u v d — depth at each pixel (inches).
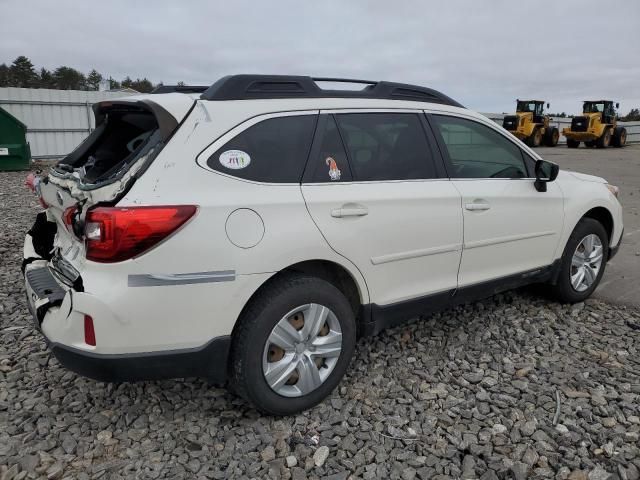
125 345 97.9
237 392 113.7
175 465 102.9
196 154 103.9
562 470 102.2
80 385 130.3
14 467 100.5
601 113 1165.7
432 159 139.4
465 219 141.2
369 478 100.5
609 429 114.9
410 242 130.3
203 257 100.5
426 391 129.7
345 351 122.5
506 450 107.8
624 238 293.3
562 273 177.3
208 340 104.0
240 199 105.5
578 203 174.9
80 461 103.7
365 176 125.7
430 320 171.3
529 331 164.4
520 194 156.2
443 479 100.2
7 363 139.6
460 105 152.9
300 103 119.9
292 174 114.7
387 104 134.4
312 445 109.3
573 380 134.6
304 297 113.0
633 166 751.7
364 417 119.3
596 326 169.3
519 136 1130.0
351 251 119.4
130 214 95.0
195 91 139.1
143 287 96.8
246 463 103.8
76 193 110.1
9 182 477.1
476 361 145.0
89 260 98.1
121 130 133.3
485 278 151.4
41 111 708.7
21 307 176.6
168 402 124.0
